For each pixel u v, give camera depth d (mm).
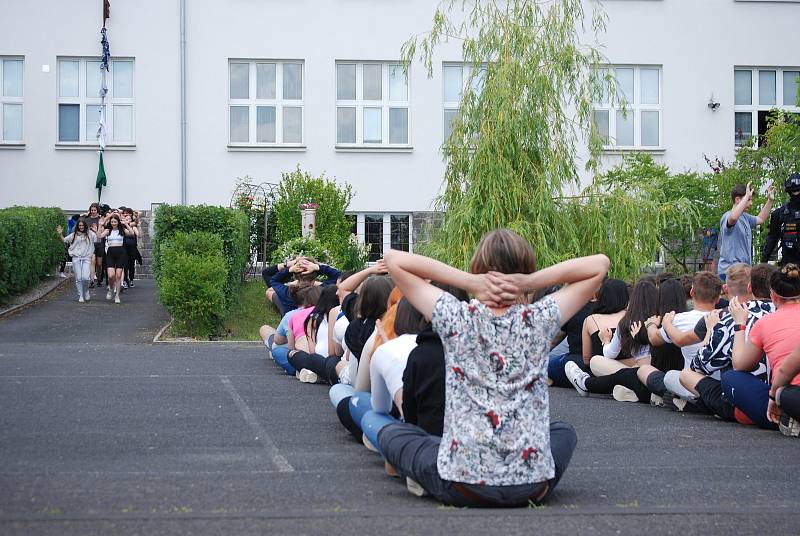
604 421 9055
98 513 5203
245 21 27797
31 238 22016
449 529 4973
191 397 10227
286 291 13492
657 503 5672
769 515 5383
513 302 5309
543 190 16406
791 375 8000
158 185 27672
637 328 10359
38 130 27484
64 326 18469
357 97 28250
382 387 6441
